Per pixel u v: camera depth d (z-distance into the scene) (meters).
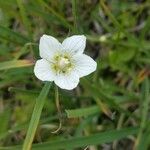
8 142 0.11
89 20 0.12
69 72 0.08
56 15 0.09
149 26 0.11
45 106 0.10
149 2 0.12
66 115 0.09
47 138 0.10
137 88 0.11
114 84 0.11
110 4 0.12
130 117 0.11
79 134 0.10
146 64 0.11
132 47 0.11
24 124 0.10
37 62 0.07
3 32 0.09
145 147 0.10
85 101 0.11
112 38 0.11
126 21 0.12
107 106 0.10
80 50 0.08
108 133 0.09
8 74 0.10
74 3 0.08
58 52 0.08
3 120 0.11
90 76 0.09
